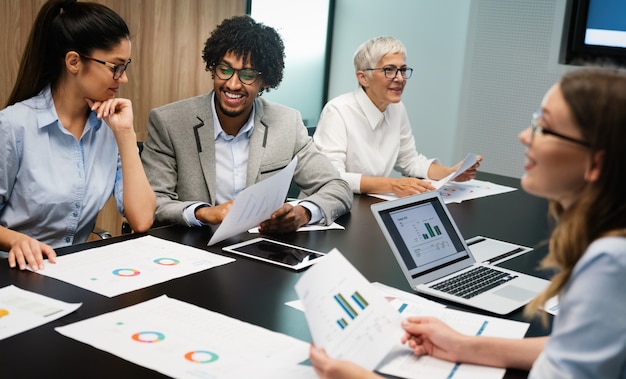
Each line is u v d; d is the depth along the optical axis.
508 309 1.48
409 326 1.23
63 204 2.00
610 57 4.10
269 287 1.55
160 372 1.11
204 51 2.33
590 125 0.94
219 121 2.38
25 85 1.97
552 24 4.16
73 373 1.09
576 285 0.94
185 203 2.07
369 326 1.16
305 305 1.12
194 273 1.61
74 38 1.89
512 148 4.40
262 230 2.01
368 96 3.14
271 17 4.47
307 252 1.84
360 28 4.91
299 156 2.47
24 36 3.10
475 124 4.49
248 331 1.30
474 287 1.61
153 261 1.67
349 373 1.03
